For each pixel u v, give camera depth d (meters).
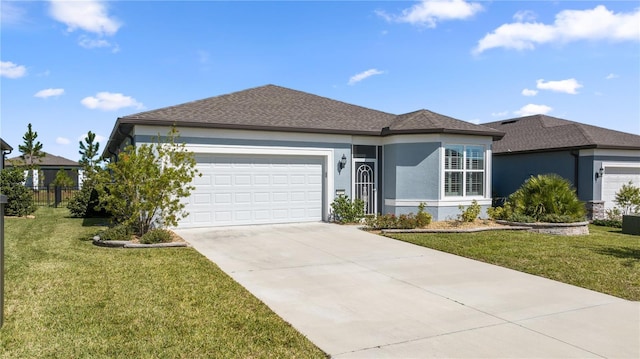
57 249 9.26
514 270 8.18
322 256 9.18
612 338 4.85
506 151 20.19
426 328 5.11
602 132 19.09
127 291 6.20
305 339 4.69
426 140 14.50
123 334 4.66
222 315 5.35
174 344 4.45
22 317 5.09
